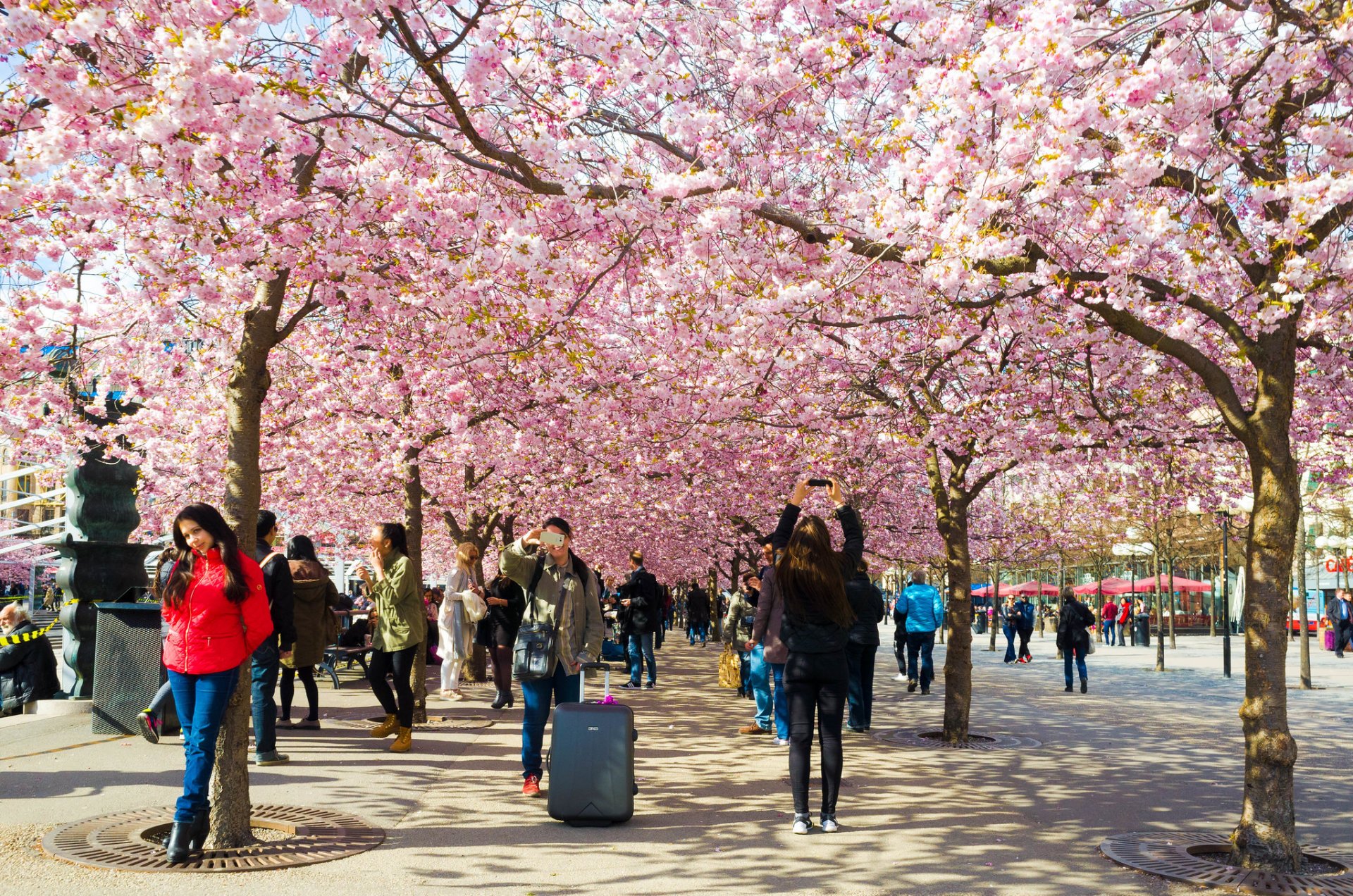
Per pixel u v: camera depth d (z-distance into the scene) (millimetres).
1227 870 5926
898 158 7102
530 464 15359
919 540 24000
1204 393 10844
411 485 12289
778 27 7781
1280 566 6285
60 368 10328
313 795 7438
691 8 7426
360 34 5281
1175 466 12766
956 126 5836
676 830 6746
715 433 12094
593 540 26031
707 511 19422
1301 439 11516
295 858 5613
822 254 7734
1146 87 5480
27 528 40031
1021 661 27172
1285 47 5918
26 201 6051
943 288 6488
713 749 10508
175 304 8680
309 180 6695
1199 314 9711
